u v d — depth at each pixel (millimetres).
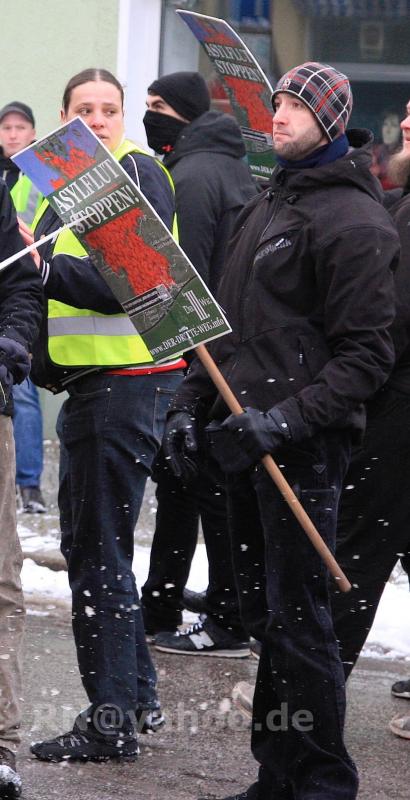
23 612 4621
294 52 11055
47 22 11016
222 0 11055
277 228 4328
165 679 6156
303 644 4215
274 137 4391
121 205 4406
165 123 6836
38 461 9289
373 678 6285
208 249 6676
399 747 5320
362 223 4211
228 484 4422
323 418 4152
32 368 5109
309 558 4207
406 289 5047
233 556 4516
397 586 7551
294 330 4277
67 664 6211
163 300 4398
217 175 6719
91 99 5051
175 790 4707
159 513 6559
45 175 4543
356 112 11047
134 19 11039
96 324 4961
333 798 4184
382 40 10961
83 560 5004
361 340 4184
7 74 11141
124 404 4969
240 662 6547
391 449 5047
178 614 6691
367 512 5066
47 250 5090
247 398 4320
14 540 4602
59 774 4793
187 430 4652
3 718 4504
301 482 4254
